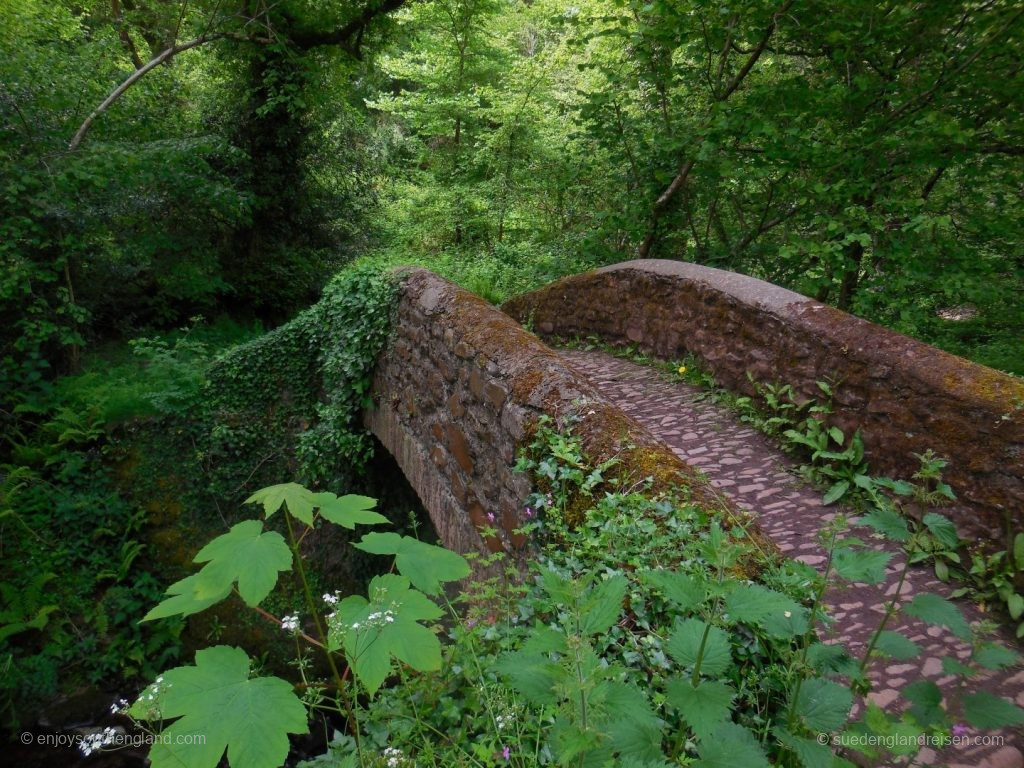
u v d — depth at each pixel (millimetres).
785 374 4516
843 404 3922
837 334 4090
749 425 4699
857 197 6648
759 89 6801
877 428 3643
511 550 3447
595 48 10047
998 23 5645
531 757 1623
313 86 12766
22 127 8344
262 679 1138
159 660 7324
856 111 6559
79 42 10352
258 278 13125
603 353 7160
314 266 14414
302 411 8766
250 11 11859
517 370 3662
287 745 1039
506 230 14773
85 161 8664
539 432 3219
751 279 5266
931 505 3178
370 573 8055
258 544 1210
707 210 8672
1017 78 5676
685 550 2260
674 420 4898
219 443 8562
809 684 1581
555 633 1386
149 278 11266
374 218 15930
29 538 7418
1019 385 3092
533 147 13648
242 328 12719
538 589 2369
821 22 6477
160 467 8367
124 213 9797
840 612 2660
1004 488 2904
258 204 12359
